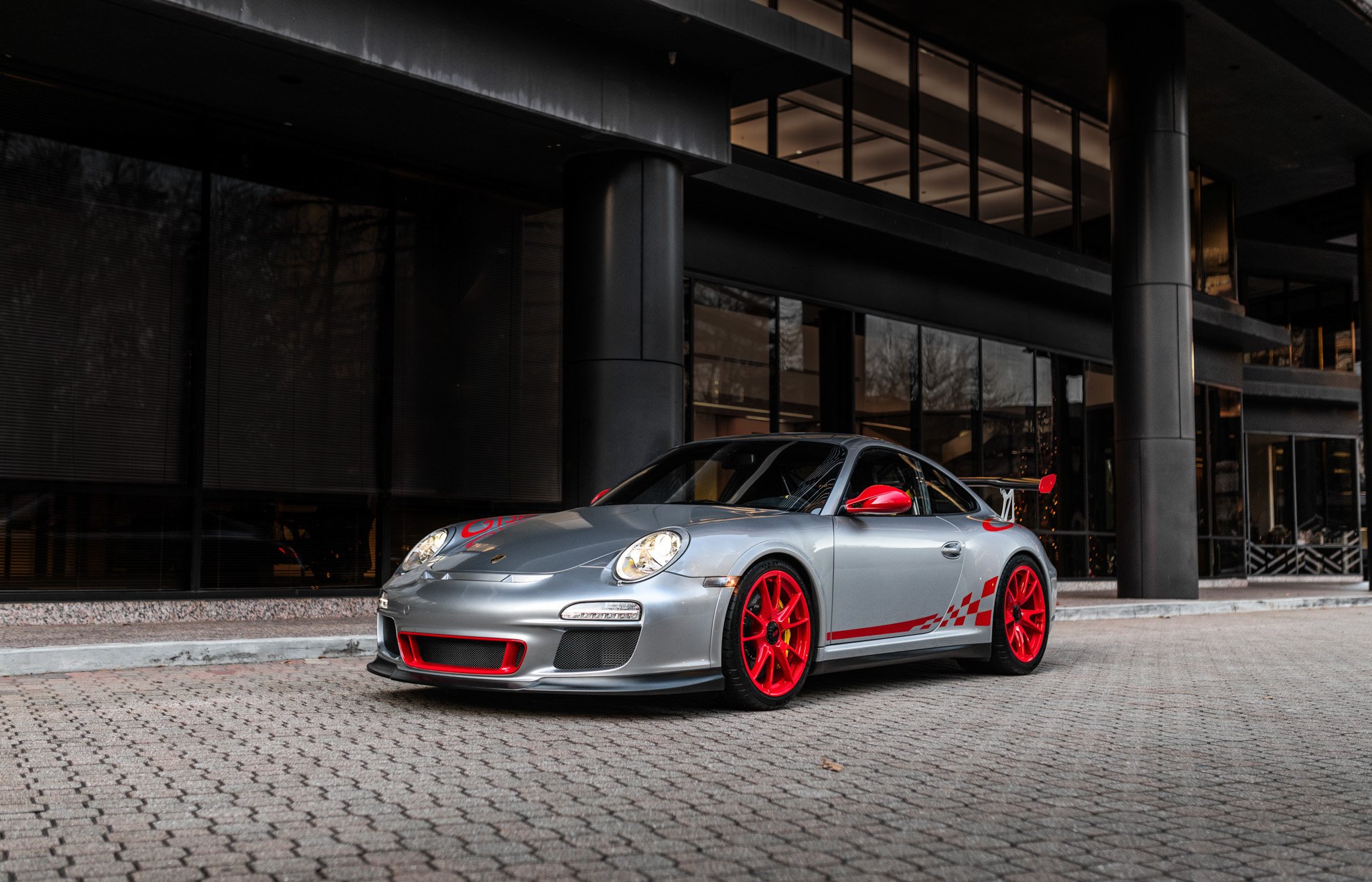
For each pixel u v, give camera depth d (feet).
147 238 29.71
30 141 27.96
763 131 44.52
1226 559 70.90
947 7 49.29
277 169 32.07
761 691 16.22
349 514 32.99
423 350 34.81
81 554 28.19
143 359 29.50
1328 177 73.05
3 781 11.40
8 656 19.17
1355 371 97.04
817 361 46.29
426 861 8.79
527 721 15.14
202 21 24.66
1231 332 67.67
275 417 31.68
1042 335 56.95
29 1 23.88
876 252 48.16
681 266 33.37
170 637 23.06
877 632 18.26
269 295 31.76
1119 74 48.60
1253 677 21.98
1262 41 51.96
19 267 27.66
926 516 20.12
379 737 13.88
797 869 8.73
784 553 16.58
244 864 8.65
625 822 10.02
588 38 30.66
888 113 49.67
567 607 14.89
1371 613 44.65
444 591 15.72
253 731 14.20
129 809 10.31
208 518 30.27
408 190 34.68
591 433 32.09
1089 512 59.52
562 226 38.19
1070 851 9.37
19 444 27.43
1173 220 47.57
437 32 27.76
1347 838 9.99
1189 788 11.94
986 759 13.17
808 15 46.70
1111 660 24.54
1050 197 58.34
